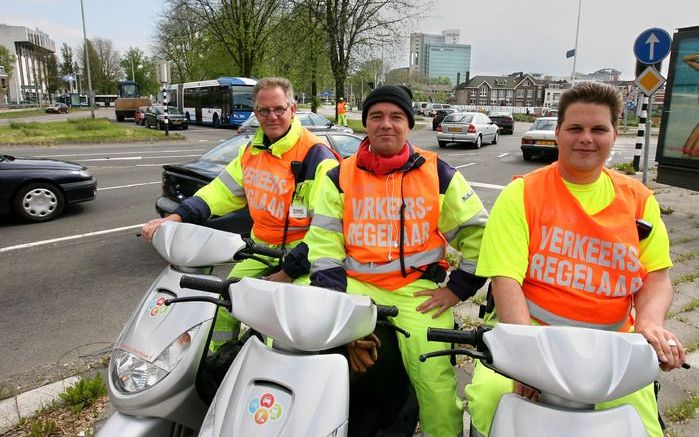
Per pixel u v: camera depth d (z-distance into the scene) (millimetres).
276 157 2861
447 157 17875
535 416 1495
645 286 1939
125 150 19109
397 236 2271
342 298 1732
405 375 2416
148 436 2143
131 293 5031
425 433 2230
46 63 104250
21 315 4496
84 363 3678
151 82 88000
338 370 1627
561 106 1931
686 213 8609
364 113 2299
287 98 2801
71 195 8133
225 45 36062
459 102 102250
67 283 5277
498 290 1920
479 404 1982
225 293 1939
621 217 1904
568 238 1902
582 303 1884
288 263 2457
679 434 2922
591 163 1861
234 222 5676
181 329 2229
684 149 8820
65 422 2949
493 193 10648
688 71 8625
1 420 2984
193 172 5809
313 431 1496
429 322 2242
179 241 2420
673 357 1598
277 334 1651
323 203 2363
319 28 28594
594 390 1416
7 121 39562
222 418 1600
